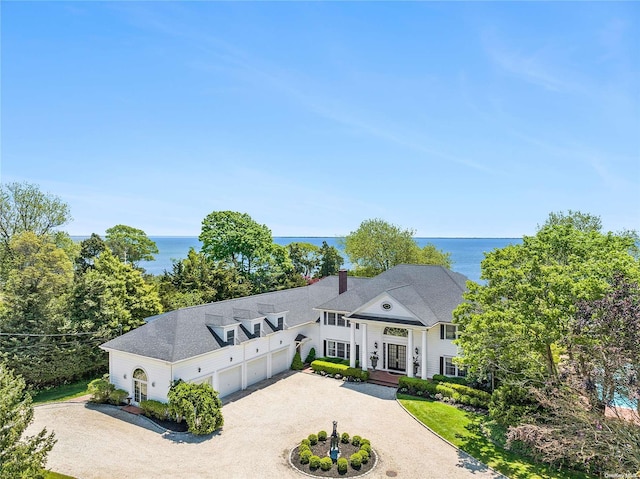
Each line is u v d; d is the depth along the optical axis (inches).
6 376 577.0
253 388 1200.2
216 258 2356.1
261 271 2421.3
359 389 1202.6
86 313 1284.4
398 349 1343.5
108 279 1395.2
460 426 949.2
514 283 854.5
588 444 664.4
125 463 769.6
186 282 1847.9
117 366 1082.7
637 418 652.7
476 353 876.6
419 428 943.7
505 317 806.5
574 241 917.2
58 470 736.3
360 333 1389.0
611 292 665.6
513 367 899.4
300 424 957.2
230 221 2415.1
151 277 2149.4
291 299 1537.9
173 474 734.5
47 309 1215.6
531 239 965.2
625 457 633.0
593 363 666.8
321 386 1224.2
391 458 805.2
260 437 888.3
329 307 1434.5
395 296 1285.7
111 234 2844.5
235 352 1159.0
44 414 1002.7
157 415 967.6
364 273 2432.3
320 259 3341.5
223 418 943.0
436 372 1259.8
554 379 748.0
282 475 738.8
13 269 1310.3
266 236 2514.8
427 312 1269.7
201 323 1134.4
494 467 768.9
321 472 751.1
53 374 1202.6
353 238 2596.0
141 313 1470.2
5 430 521.7
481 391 1080.2
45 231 2005.4
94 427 927.0
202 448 836.0
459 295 1354.6
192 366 1023.0
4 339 1156.5
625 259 764.6
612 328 631.2
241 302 1338.6
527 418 788.6
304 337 1441.9
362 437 896.3
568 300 748.6
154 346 1021.2
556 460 770.2
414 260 2447.1
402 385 1199.6
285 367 1382.9
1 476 493.0
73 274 1444.4
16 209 1915.6
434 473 749.9
